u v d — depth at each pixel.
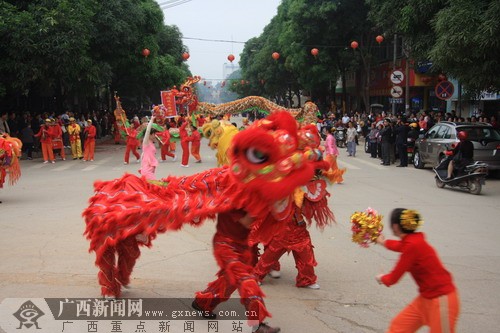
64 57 20.59
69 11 21.19
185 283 6.30
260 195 4.39
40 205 11.24
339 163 20.66
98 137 34.47
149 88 41.94
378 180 15.79
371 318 5.33
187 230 9.09
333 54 36.09
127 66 33.28
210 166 19.06
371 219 4.50
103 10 26.47
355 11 33.09
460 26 13.23
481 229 9.34
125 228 5.18
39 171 17.69
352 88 47.94
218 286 5.14
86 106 42.66
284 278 6.65
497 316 5.36
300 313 5.46
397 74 24.39
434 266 4.10
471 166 13.27
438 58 14.12
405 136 19.48
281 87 62.72
